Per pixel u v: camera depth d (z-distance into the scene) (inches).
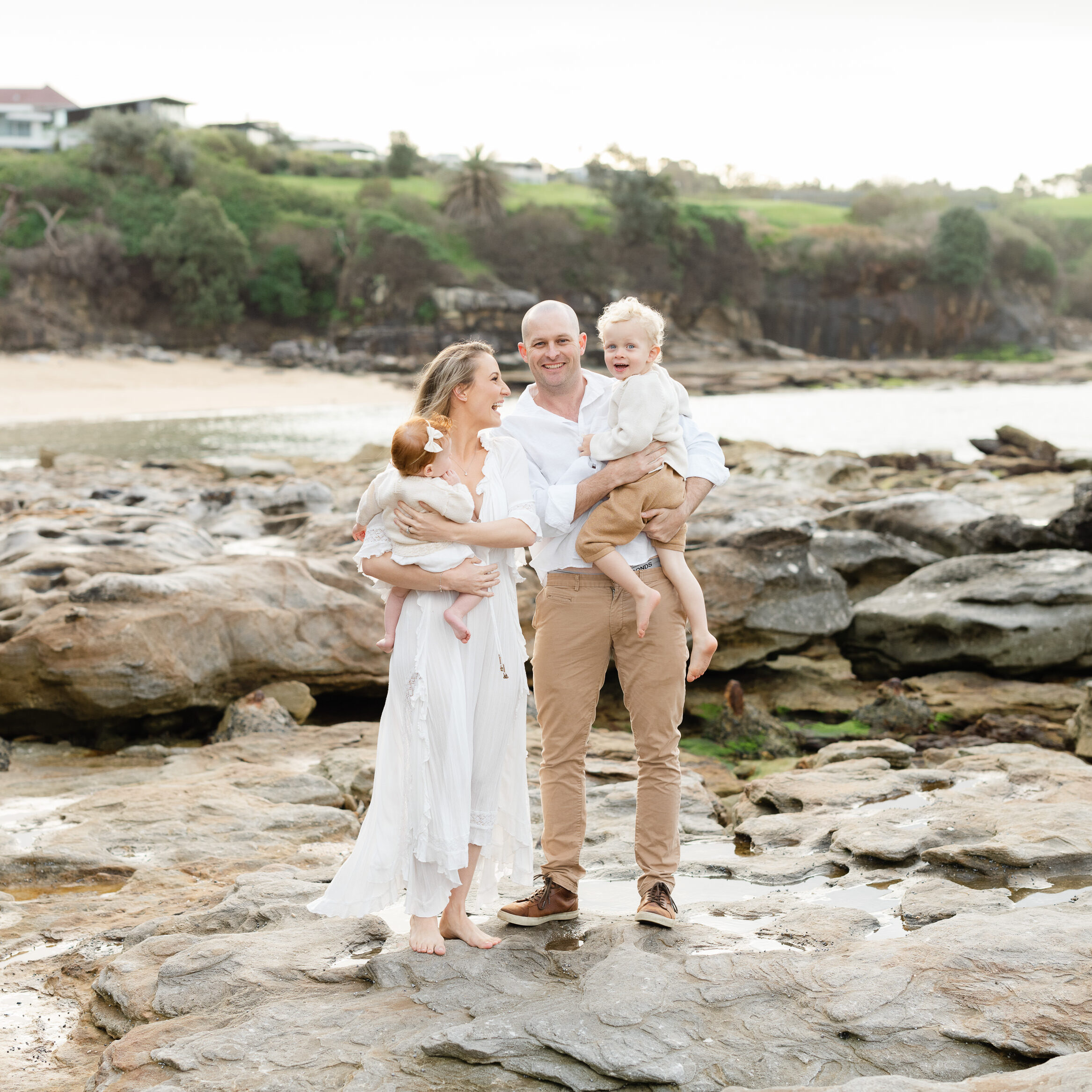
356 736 284.7
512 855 148.3
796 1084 108.3
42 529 398.0
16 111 3996.1
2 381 2372.0
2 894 182.1
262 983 136.6
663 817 150.0
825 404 2135.8
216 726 301.0
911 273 3870.6
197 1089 111.5
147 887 183.8
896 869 176.4
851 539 382.0
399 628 141.5
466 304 3169.3
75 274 2938.0
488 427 145.5
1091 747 259.1
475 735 142.1
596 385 158.4
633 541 149.6
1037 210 5408.5
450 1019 124.5
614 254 3545.8
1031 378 3107.8
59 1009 142.3
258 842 204.5
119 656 278.8
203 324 3088.1
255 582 314.8
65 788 244.7
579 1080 111.0
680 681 150.1
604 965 131.8
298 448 1249.4
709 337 3656.5
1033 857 168.6
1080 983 121.0
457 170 4168.3
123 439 1385.3
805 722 306.5
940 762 254.2
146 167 3275.1
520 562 154.7
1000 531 386.0
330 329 3221.0
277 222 3287.4
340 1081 113.1
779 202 5452.8
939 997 120.5
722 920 153.9
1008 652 316.2
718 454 157.5
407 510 137.2
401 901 168.7
